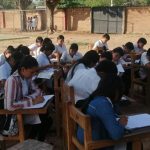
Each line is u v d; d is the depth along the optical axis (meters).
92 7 33.06
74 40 26.33
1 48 21.95
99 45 10.02
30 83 5.05
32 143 4.04
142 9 30.84
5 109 4.60
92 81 4.85
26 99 4.69
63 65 7.27
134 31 31.47
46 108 4.61
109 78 3.68
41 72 6.85
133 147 3.75
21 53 6.22
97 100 3.61
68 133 4.11
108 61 3.91
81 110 3.87
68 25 34.78
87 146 3.62
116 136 3.52
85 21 33.75
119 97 3.74
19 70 4.77
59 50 9.84
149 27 30.89
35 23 37.72
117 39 26.77
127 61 8.62
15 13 39.50
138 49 9.62
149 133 3.72
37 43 9.30
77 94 4.88
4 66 5.91
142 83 7.88
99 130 3.63
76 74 5.07
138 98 7.94
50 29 32.97
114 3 42.28
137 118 4.03
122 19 31.70
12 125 4.65
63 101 4.73
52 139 5.78
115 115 3.73
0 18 40.44
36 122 4.91
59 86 5.76
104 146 3.66
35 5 56.22
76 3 34.53
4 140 4.82
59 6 34.53
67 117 4.08
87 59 5.48
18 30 38.03
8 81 4.63
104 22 32.72
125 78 8.11
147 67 7.68
